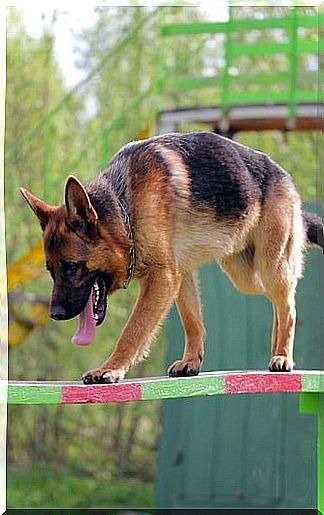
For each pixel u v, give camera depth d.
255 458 8.66
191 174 4.99
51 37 11.78
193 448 8.79
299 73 9.31
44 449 11.76
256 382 4.55
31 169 11.58
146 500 10.73
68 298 4.67
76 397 4.30
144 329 4.78
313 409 5.12
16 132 11.70
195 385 4.46
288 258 5.23
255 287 5.39
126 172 4.89
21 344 11.52
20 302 9.91
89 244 4.69
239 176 5.10
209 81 9.41
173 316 8.41
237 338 8.42
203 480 8.76
